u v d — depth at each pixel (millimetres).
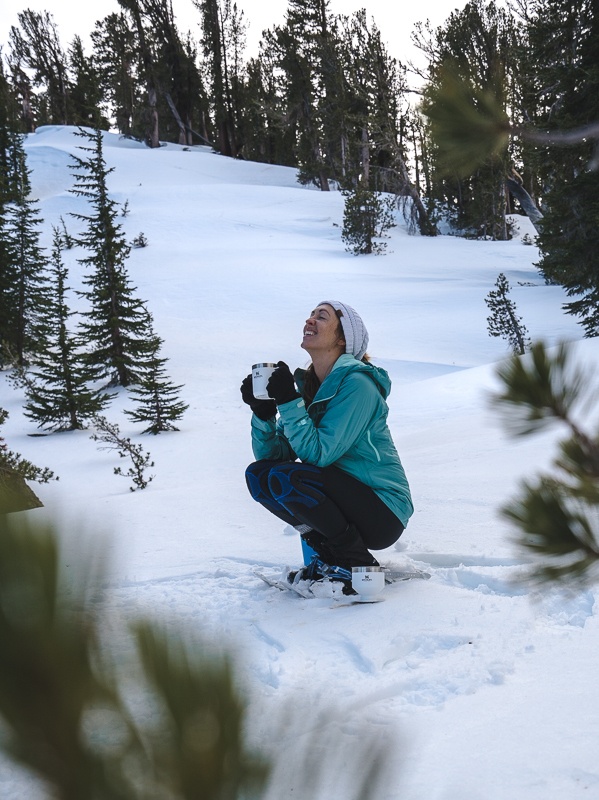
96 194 27312
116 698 369
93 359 26875
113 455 18078
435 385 17672
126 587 3574
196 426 20438
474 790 1511
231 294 35875
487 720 1858
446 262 43062
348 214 44719
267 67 83250
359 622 2750
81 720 365
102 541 367
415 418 14922
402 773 1610
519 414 929
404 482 3328
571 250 22297
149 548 4418
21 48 85875
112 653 381
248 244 46031
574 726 1763
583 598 2719
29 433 22203
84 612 366
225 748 389
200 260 42000
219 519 5211
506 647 2381
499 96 1220
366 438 3254
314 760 439
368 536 3248
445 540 3859
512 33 20375
